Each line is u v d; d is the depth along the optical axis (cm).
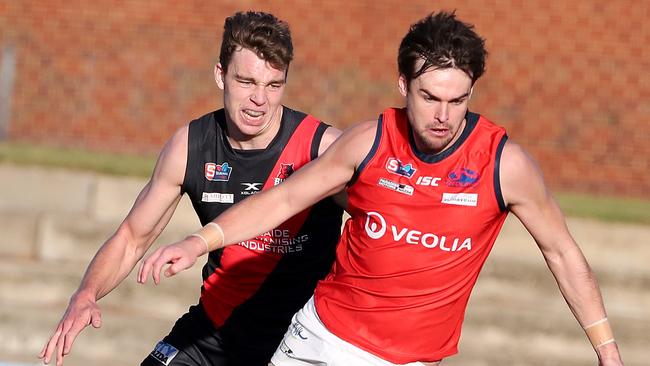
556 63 3581
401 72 1316
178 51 3706
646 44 3569
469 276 1402
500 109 3594
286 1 3644
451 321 1425
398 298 1403
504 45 3588
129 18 3722
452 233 1364
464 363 2700
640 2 3566
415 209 1364
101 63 3734
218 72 1625
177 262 1370
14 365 2508
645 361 2747
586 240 2941
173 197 1648
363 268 1413
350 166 1398
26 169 3188
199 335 1702
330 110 3638
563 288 1395
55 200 3175
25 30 3750
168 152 1634
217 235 1416
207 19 3697
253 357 1703
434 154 1359
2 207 3181
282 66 1555
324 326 1453
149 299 2911
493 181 1347
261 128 1581
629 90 3575
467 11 3594
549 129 3588
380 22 3616
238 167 1622
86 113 3741
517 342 2758
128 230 1625
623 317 2789
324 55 3628
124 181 3152
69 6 3741
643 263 2928
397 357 1425
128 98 3728
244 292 1675
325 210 1623
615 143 3584
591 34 3575
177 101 3716
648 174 3578
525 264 2881
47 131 3753
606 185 3581
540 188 1357
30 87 3753
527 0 3578
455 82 1280
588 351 2745
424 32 1282
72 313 1489
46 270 2938
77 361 2783
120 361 2805
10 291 2930
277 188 1437
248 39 1538
